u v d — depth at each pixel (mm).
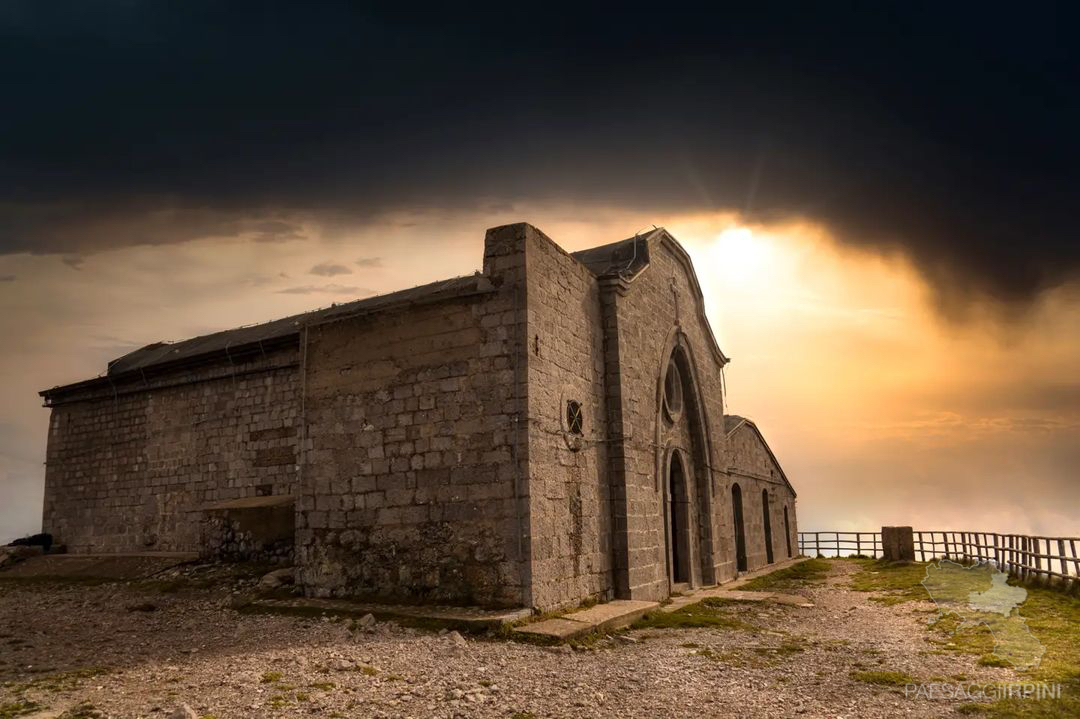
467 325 14438
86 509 25953
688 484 22344
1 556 24484
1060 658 10586
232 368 23250
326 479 15391
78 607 16156
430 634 11672
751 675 9883
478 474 13727
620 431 17047
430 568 13820
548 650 10945
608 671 9797
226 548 19531
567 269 16078
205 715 7473
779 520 36219
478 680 8945
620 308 17953
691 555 21562
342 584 14688
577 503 15094
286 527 18703
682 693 8805
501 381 13875
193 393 24156
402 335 15109
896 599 18859
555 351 14969
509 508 13320
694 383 23594
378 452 14875
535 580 13039
